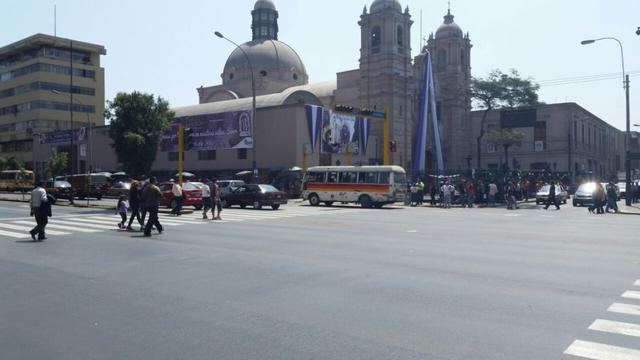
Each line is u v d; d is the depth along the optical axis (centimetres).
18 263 1098
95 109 7988
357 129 5209
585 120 7631
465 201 3438
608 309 701
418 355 529
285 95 5800
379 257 1155
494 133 5619
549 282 878
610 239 1499
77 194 4309
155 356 534
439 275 944
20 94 7706
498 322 642
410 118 6338
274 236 1570
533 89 4622
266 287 851
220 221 2120
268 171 4541
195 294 805
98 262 1106
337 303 743
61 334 612
